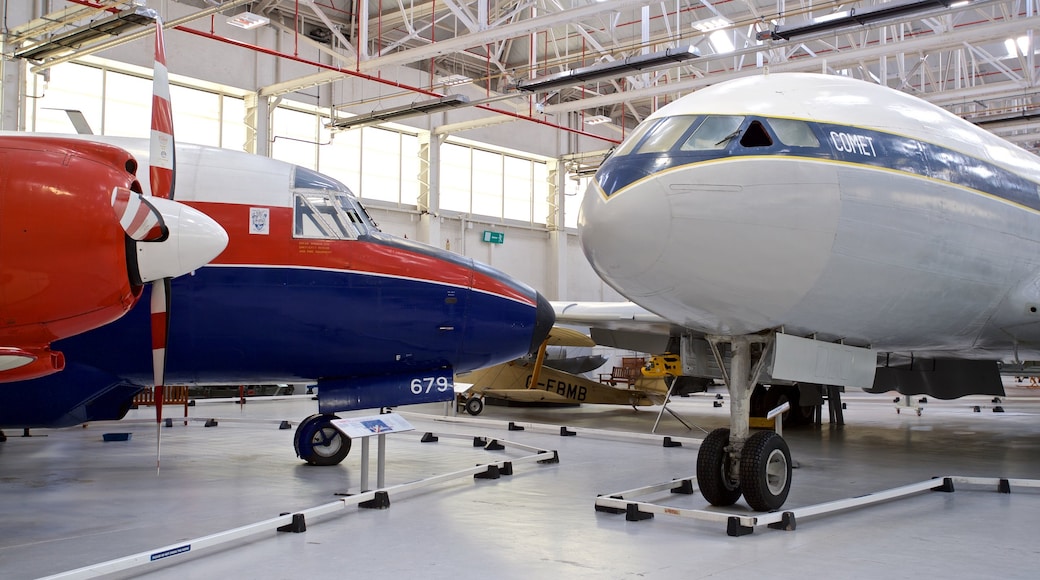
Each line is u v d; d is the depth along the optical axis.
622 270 6.37
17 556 5.27
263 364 8.45
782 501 6.63
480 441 11.09
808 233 6.24
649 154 6.47
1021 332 8.29
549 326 9.34
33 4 16.23
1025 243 7.86
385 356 8.65
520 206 29.42
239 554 5.30
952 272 7.18
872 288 6.70
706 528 6.10
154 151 5.94
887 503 7.19
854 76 26.14
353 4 22.19
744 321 6.64
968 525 6.27
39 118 18.28
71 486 7.83
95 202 5.20
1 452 10.33
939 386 11.38
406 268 8.57
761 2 21.50
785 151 6.33
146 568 4.96
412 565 5.05
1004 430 14.16
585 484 8.04
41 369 5.45
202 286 8.01
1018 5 19.45
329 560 5.15
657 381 17.09
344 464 9.27
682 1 22.16
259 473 8.59
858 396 25.72
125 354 8.02
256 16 16.42
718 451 6.80
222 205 8.14
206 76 20.27
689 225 6.12
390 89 24.39
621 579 4.75
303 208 8.38
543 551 5.39
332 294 8.32
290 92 21.28
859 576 4.84
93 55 18.33
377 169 24.98
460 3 16.95
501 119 24.44
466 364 8.98
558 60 21.41
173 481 8.09
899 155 6.78
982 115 25.16
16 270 5.13
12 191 5.12
